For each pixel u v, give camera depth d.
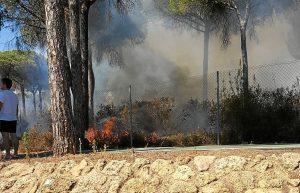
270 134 11.04
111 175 6.96
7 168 8.05
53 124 8.44
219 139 11.03
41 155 9.77
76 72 10.91
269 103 11.55
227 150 7.17
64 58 8.55
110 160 7.21
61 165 7.48
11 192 7.53
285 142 10.66
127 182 6.80
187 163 6.71
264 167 6.28
